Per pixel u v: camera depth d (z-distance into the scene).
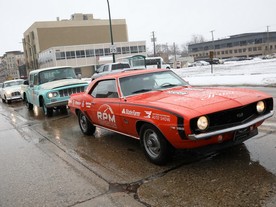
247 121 4.65
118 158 5.73
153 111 4.82
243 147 5.48
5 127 10.50
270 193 3.77
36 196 4.45
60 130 8.98
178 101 4.86
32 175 5.32
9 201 4.38
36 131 9.22
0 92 21.78
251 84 15.99
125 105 5.52
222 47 139.12
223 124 4.50
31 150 7.00
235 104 4.56
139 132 5.39
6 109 16.45
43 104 12.00
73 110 8.01
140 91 5.91
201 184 4.24
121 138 7.16
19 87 19.84
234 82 17.72
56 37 84.75
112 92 6.09
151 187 4.33
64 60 69.62
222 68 42.00
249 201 3.65
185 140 4.43
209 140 4.43
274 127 6.59
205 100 4.75
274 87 14.12
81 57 71.38
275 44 129.50
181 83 6.39
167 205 3.78
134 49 76.94
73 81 12.10
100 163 5.56
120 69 24.50
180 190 4.14
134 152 5.98
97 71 27.72
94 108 6.65
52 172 5.36
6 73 178.25
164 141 4.84
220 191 3.98
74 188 4.57
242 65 45.97
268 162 4.71
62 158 6.11
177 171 4.78
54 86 11.48
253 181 4.14
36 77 12.66
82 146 6.85
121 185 4.52
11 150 7.20
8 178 5.29
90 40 89.12
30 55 94.56
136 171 4.98
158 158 5.01
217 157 5.15
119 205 3.91
